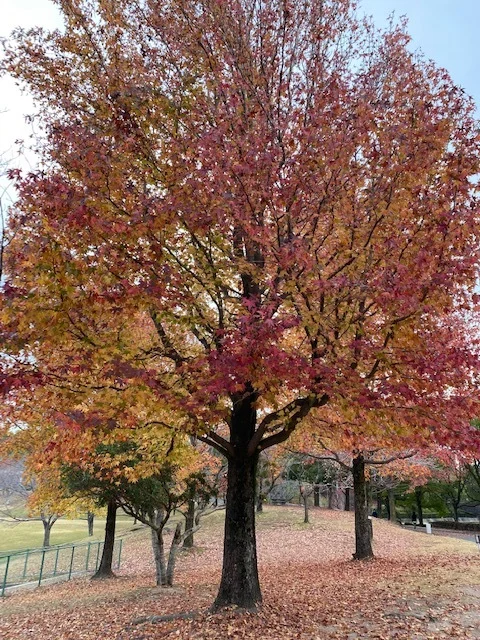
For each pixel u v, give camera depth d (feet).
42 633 30.99
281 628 25.13
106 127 26.13
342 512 121.39
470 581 35.68
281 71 26.71
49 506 63.52
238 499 29.01
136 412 23.75
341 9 29.68
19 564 79.82
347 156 22.27
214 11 27.73
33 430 36.22
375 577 41.06
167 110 26.27
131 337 25.16
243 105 26.66
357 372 22.16
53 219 20.66
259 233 21.31
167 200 22.41
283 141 24.93
